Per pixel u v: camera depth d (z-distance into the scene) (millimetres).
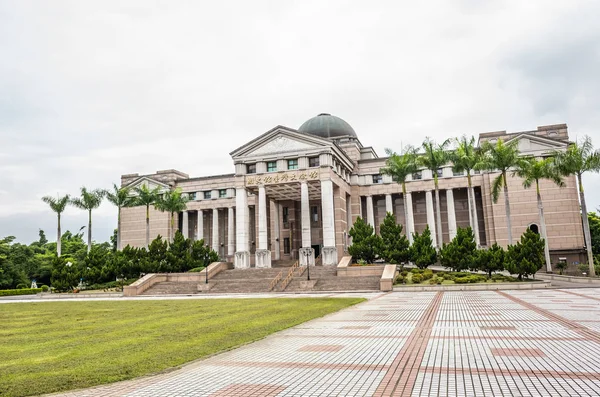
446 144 50406
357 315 20391
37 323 21266
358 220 51156
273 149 55219
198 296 39000
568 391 7742
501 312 19875
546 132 58812
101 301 36938
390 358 10805
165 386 8922
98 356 12117
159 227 72250
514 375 8906
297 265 51906
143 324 19047
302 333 15281
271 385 8703
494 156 44812
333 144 52656
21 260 70438
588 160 40000
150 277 47594
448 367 9719
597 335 13156
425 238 47500
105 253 61594
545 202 55469
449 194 60094
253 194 63438
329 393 8047
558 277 41531
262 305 26125
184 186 72688
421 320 17891
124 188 66375
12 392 8789
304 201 52812
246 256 54188
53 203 64312
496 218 56656
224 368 10320
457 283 39094
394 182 62719
